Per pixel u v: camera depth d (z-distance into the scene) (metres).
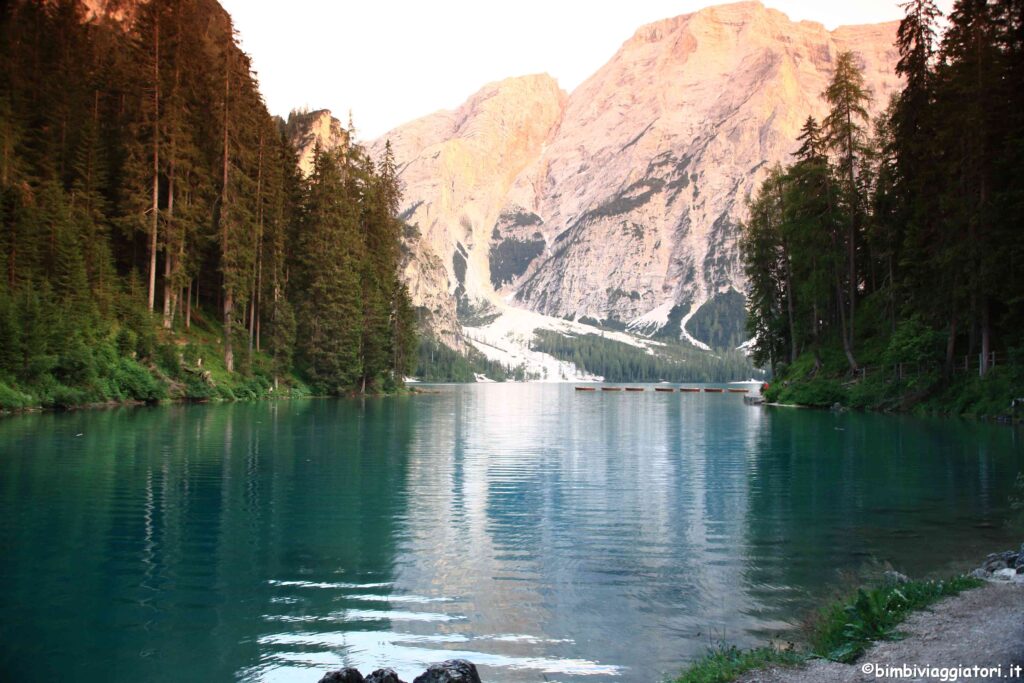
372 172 114.88
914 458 32.56
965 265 52.69
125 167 70.25
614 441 44.09
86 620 12.27
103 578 14.50
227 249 76.19
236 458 31.19
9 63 72.81
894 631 9.78
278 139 100.88
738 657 9.70
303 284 94.50
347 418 57.25
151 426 44.16
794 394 80.31
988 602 10.80
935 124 59.59
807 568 15.61
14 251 57.53
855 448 37.03
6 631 11.79
